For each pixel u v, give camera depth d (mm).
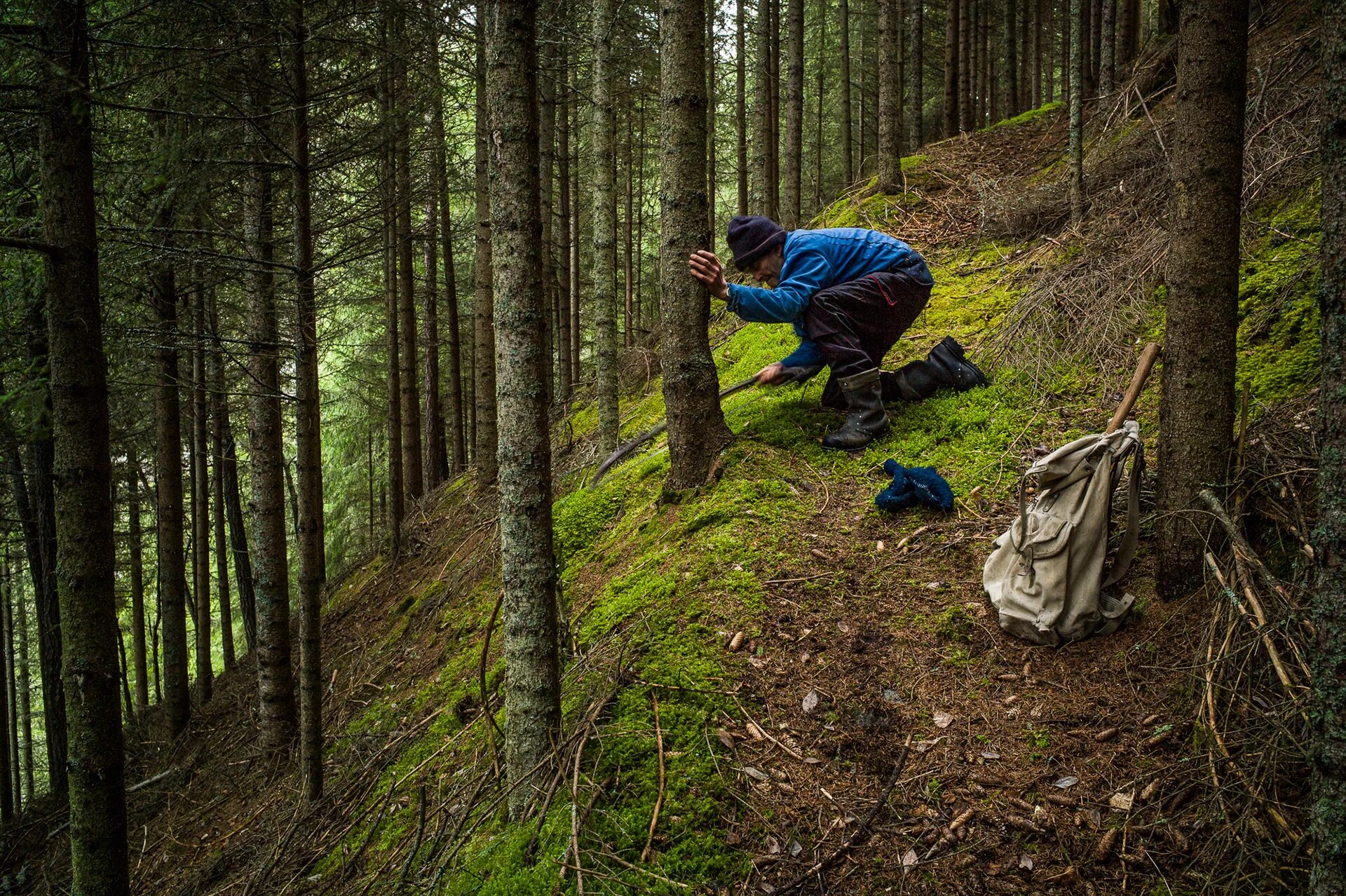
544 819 2506
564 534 4781
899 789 2502
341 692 5758
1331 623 1463
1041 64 16984
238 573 11039
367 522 15953
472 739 3449
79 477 2268
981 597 3148
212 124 3619
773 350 6133
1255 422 3068
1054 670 2814
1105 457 2848
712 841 2365
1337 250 1440
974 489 3693
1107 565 2979
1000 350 4617
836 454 4160
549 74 7496
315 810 3943
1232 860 2078
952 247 6738
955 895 2189
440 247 13109
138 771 7445
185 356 7367
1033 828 2320
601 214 5762
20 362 3109
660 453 5129
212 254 3744
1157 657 2707
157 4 2979
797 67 9414
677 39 3898
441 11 4973
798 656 3000
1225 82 2555
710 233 4160
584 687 3053
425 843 2973
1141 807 2309
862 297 4027
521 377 2479
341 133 4773
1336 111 1426
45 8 2232
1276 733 2145
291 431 14445
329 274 6324
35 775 15789
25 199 3002
